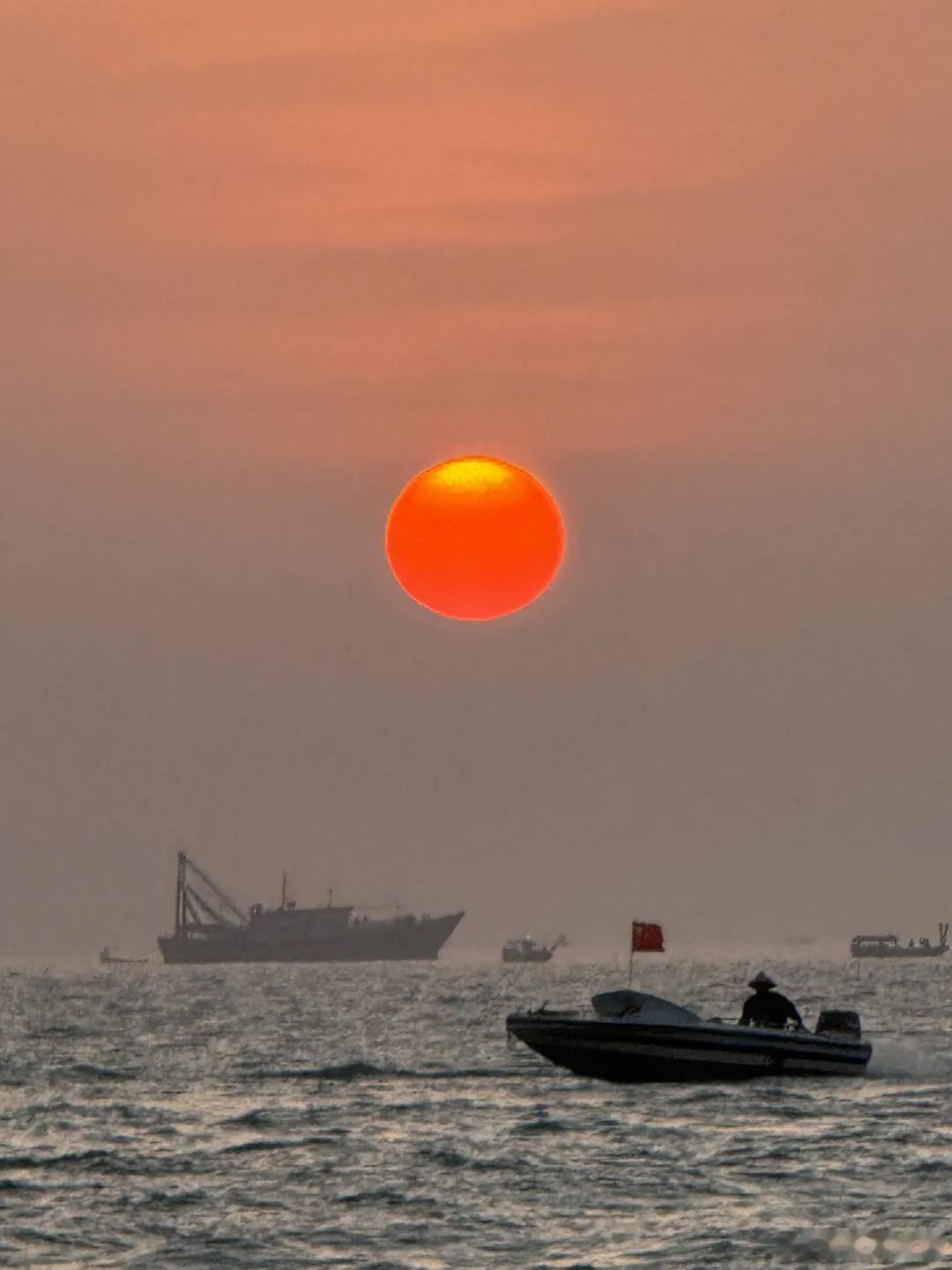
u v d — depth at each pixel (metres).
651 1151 194.88
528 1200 169.50
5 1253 150.50
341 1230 157.88
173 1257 148.75
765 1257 146.12
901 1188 172.62
